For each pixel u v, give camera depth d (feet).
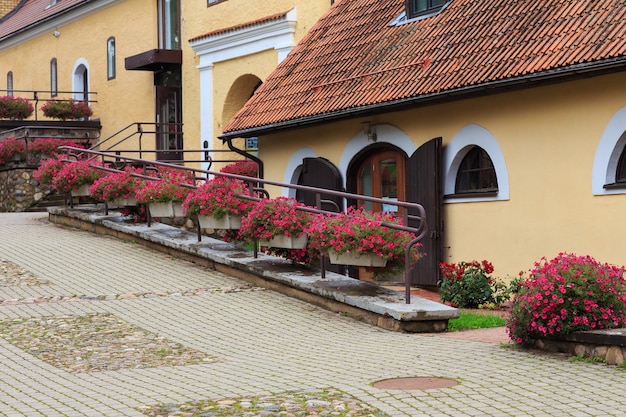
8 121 112.16
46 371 32.22
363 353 34.50
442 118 52.75
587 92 44.34
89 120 112.88
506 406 25.73
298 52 67.36
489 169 50.75
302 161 63.67
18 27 137.39
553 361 31.71
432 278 52.70
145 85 102.73
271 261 50.08
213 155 88.89
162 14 99.66
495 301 46.39
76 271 51.44
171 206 57.82
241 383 29.78
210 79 88.84
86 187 68.23
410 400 26.63
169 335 38.34
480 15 53.01
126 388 29.45
